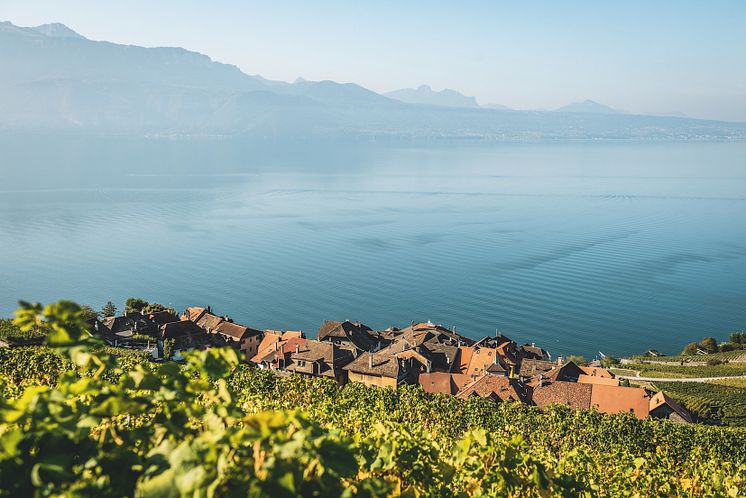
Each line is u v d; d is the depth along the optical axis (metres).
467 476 11.19
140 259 184.12
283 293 153.50
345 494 6.24
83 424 6.43
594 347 120.44
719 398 81.81
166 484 5.59
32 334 58.78
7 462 6.00
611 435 45.69
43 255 187.00
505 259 183.62
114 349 67.44
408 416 47.84
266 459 6.29
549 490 11.43
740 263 178.25
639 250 194.75
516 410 51.62
